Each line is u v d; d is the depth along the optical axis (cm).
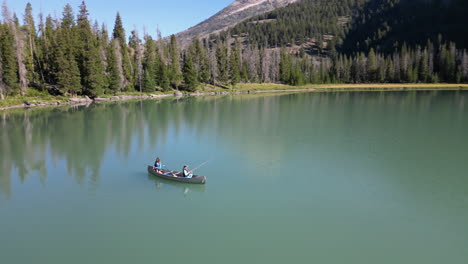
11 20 8488
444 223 1823
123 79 10469
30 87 8050
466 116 5322
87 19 11344
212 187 2355
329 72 17062
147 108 6975
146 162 2948
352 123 4841
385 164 2842
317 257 1519
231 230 1758
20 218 1920
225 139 3828
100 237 1706
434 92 10581
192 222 1847
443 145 3466
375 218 1884
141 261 1500
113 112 6291
